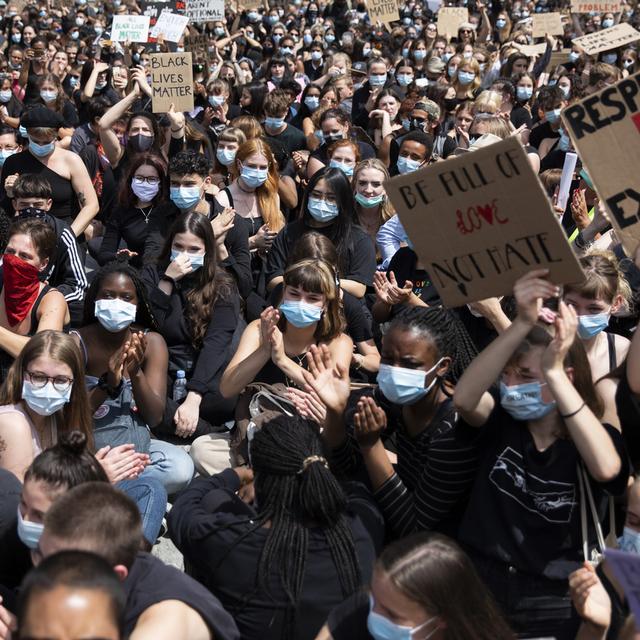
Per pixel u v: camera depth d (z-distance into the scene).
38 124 7.71
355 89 13.79
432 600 2.71
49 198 6.77
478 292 3.21
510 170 2.99
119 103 9.26
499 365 3.17
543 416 3.26
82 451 3.35
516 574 3.23
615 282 4.50
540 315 3.25
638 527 3.21
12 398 4.20
